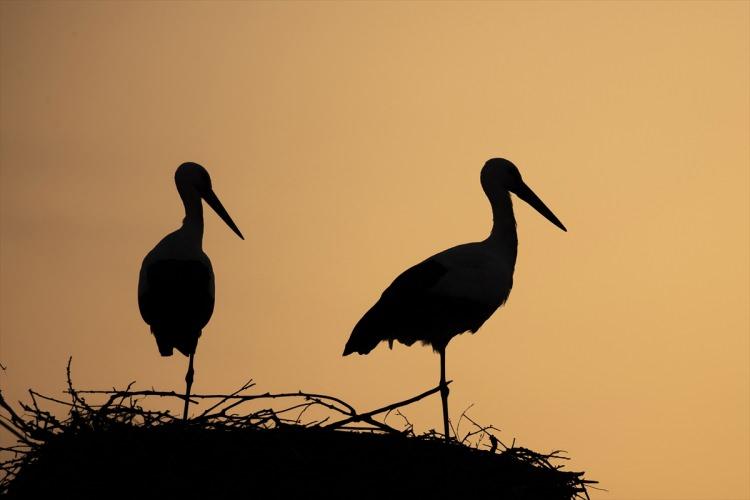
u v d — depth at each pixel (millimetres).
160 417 12273
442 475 12305
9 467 11867
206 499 11695
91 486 11602
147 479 11664
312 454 12125
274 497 11766
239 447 11992
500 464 12695
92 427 12203
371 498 12062
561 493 12984
